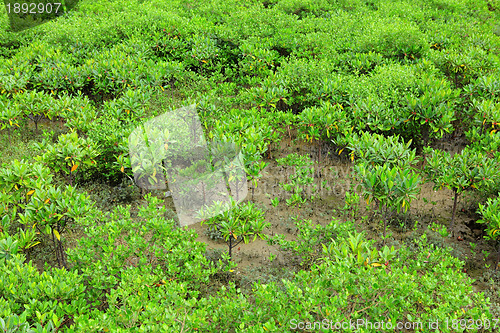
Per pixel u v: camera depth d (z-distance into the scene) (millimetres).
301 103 9656
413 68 9820
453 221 6676
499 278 5605
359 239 5180
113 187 7750
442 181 6371
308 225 5922
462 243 6379
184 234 5441
